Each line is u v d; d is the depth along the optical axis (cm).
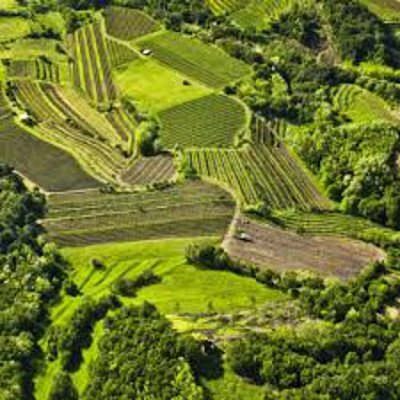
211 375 19550
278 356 19438
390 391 18725
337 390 18550
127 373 19562
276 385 19188
